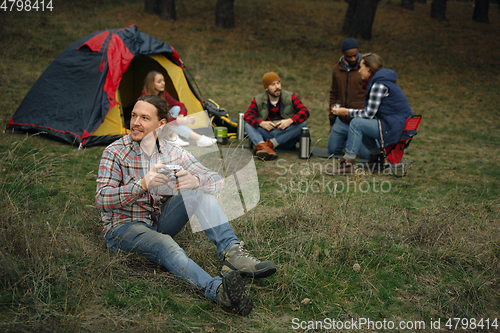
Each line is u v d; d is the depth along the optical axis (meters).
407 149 6.36
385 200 4.03
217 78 11.30
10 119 5.90
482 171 5.24
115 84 5.73
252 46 15.80
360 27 18.59
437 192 4.36
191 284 2.32
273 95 5.53
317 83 11.83
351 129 4.85
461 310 2.39
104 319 2.07
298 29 19.11
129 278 2.45
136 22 16.61
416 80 13.30
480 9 24.06
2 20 13.64
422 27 21.66
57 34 13.31
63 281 2.31
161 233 2.48
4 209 2.80
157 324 2.07
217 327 2.14
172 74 6.61
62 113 5.63
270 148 5.43
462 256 2.95
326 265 2.79
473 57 17.36
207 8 20.41
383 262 2.88
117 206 2.36
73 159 4.84
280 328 2.17
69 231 2.87
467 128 8.04
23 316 2.04
